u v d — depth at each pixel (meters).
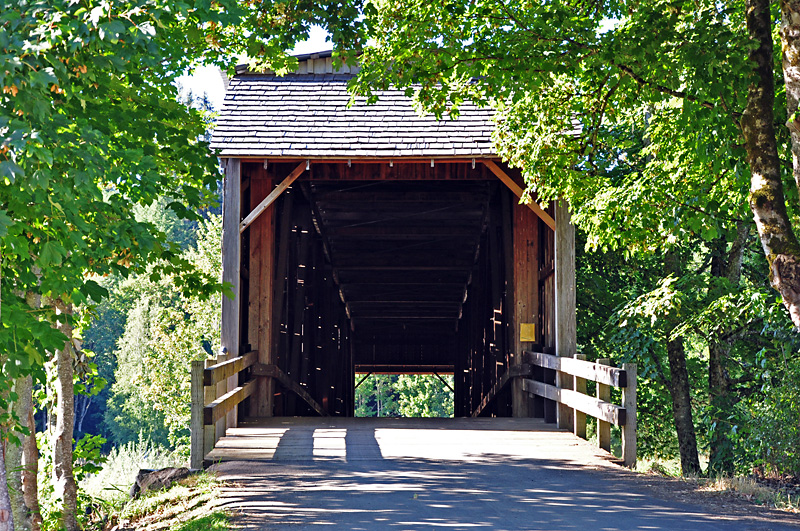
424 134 11.91
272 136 11.72
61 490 10.04
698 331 14.79
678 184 9.91
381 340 30.95
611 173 15.74
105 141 4.51
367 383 64.75
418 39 8.22
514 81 8.03
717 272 17.34
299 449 8.83
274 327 12.49
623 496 6.39
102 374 54.59
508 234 13.28
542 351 12.20
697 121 8.19
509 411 14.47
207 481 7.11
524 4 8.51
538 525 5.25
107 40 4.32
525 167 10.24
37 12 4.08
